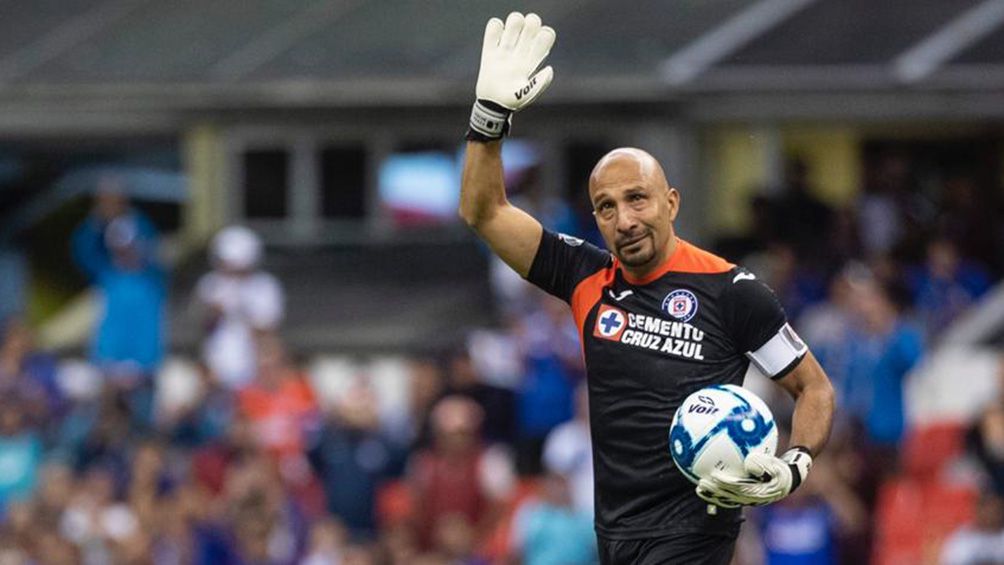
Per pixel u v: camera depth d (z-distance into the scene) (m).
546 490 54.78
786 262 65.12
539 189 77.25
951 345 61.75
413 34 82.12
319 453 60.34
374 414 60.66
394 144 81.12
